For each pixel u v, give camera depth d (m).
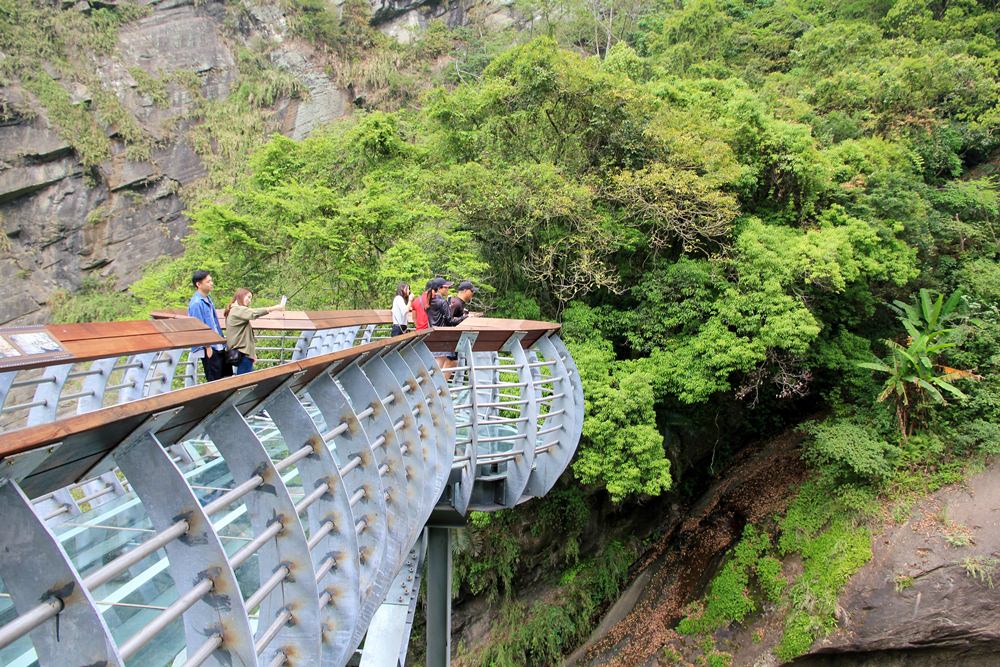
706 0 25.55
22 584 1.61
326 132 22.86
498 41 35.38
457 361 8.31
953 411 13.08
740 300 13.38
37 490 1.93
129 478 2.14
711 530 15.31
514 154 16.41
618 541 15.95
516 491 7.95
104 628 1.57
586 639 14.63
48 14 32.16
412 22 39.41
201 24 36.00
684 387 13.30
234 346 5.77
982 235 17.11
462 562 14.09
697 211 14.21
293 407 3.12
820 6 27.81
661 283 14.30
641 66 19.86
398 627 6.73
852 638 11.12
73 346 2.80
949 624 10.58
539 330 8.38
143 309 14.73
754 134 15.57
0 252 29.20
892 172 16.84
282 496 2.60
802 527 13.20
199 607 2.17
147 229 32.22
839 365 15.05
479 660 13.97
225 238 14.34
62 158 30.84
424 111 18.62
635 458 12.12
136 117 32.97
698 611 13.63
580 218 14.13
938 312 13.91
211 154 33.91
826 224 15.31
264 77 36.09
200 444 6.05
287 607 2.64
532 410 7.78
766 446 17.14
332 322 7.18
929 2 22.84
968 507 11.53
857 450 12.69
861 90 19.88
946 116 20.77
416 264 12.66
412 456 4.88
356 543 3.15
